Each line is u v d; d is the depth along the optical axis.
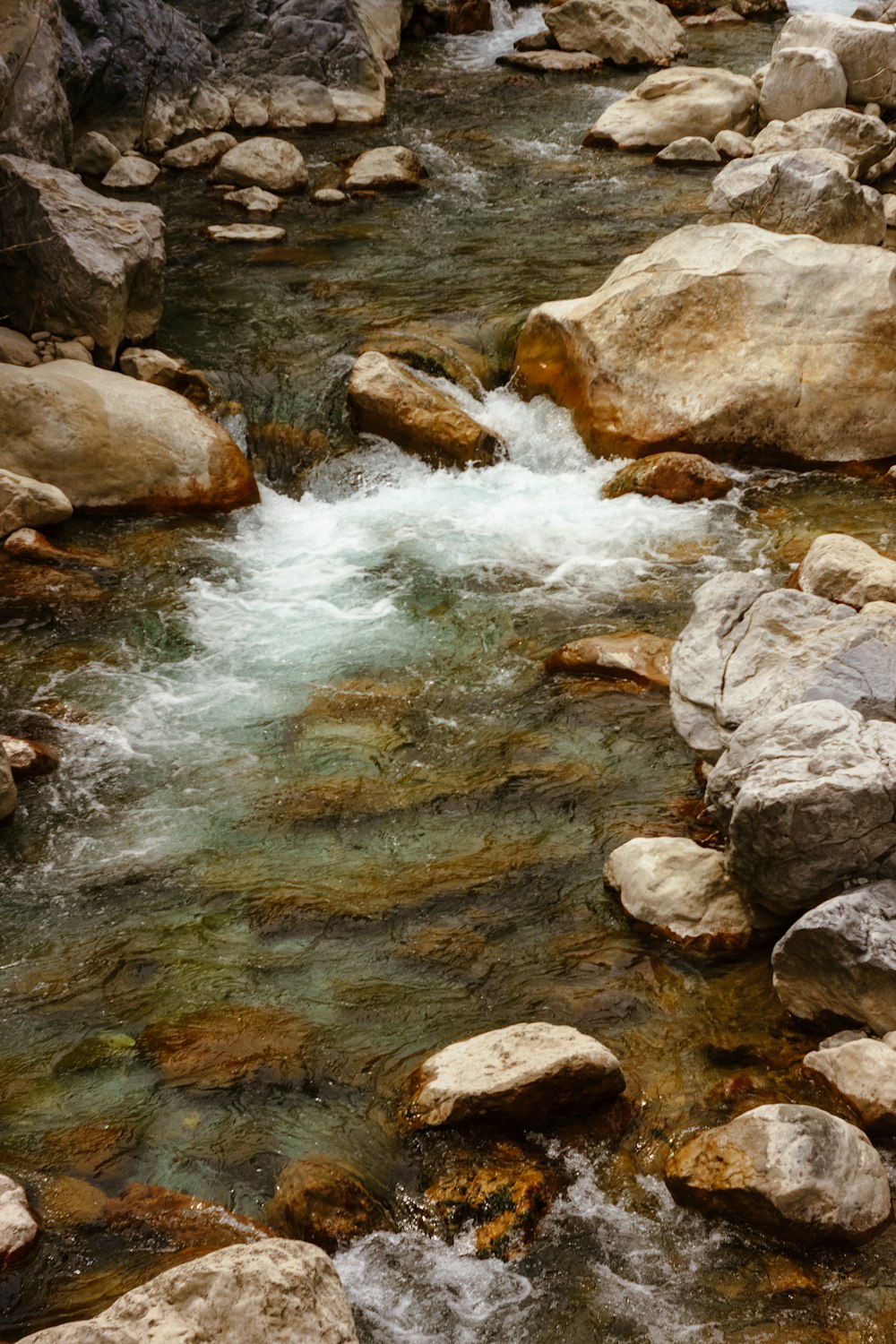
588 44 17.12
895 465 8.62
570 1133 4.27
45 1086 4.48
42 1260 3.85
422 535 8.23
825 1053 4.40
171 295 10.77
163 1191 4.08
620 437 8.81
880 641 5.44
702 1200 3.99
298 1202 4.03
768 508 8.33
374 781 6.06
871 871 4.76
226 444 8.56
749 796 4.76
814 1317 3.70
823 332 8.74
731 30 18.48
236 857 5.59
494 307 10.41
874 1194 3.93
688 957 5.00
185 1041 4.66
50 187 9.70
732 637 5.86
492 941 5.10
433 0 18.33
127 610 7.45
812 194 10.55
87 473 8.27
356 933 5.16
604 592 7.54
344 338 9.98
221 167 13.06
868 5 16.62
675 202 12.58
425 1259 3.89
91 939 5.16
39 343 9.41
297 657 7.04
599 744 6.29
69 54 12.80
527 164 13.80
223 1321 3.35
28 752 6.13
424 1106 4.28
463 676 6.85
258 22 14.93
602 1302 3.76
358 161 13.35
